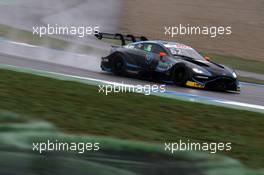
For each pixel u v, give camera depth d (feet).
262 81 180.14
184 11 317.83
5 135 57.21
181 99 104.78
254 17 310.45
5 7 289.33
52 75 122.83
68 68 146.51
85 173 49.42
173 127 76.89
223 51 252.83
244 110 96.78
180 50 142.92
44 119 70.69
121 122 75.82
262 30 289.94
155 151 58.44
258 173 57.93
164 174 51.88
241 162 63.00
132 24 291.38
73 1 325.83
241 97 126.93
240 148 69.72
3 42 191.21
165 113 85.20
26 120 65.72
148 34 277.85
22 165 48.83
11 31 225.97
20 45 189.47
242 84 165.48
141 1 335.67
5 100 78.59
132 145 58.90
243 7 326.85
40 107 77.41
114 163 52.80
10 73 103.50
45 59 163.02
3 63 135.13
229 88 135.85
